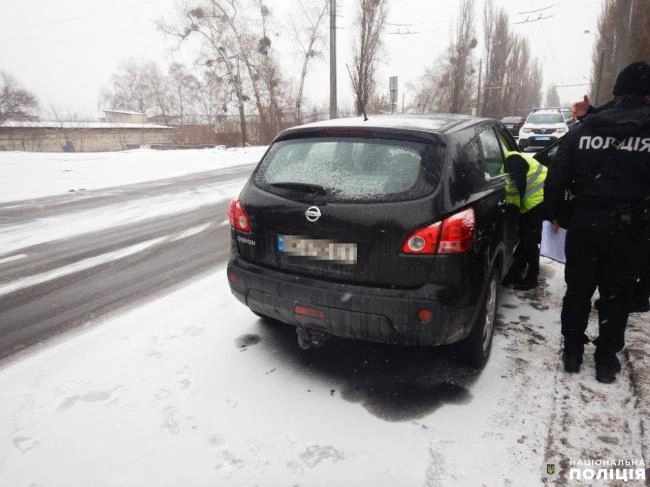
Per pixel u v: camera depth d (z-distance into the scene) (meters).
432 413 2.69
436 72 54.31
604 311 2.92
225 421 2.65
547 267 5.02
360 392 2.89
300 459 2.37
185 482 2.24
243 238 3.10
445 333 2.58
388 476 2.25
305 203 2.78
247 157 20.33
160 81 74.56
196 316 4.00
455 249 2.53
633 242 2.72
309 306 2.76
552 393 2.84
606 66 39.75
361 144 2.85
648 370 2.97
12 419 2.70
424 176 2.62
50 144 40.00
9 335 3.77
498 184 3.36
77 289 4.77
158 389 2.96
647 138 2.59
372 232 2.57
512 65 62.22
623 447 2.40
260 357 3.31
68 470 2.33
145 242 6.59
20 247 6.43
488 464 2.31
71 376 3.12
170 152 23.12
